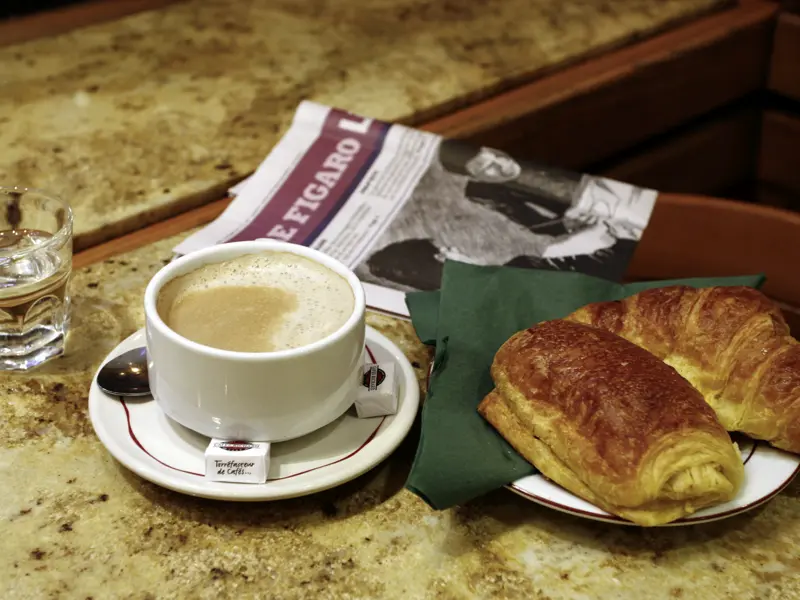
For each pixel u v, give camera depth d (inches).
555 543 20.3
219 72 41.4
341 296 22.2
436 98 39.8
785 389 20.5
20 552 19.3
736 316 22.0
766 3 51.1
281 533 20.2
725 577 19.7
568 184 34.0
